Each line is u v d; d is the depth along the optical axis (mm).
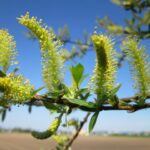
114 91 126
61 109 128
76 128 214
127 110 128
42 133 124
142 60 129
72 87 132
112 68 126
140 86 129
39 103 127
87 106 125
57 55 131
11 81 118
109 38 124
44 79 131
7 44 128
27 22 129
